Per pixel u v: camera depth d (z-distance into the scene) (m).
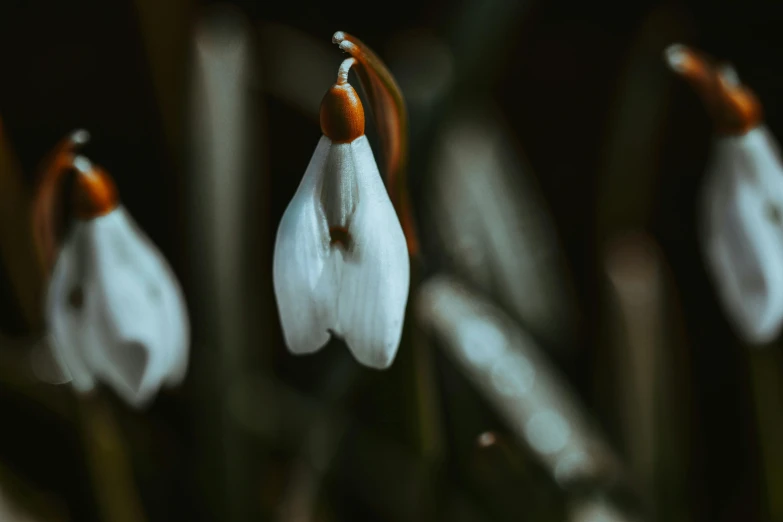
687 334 0.45
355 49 0.22
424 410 0.27
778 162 0.26
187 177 0.34
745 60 0.43
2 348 0.35
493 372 0.32
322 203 0.22
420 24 0.47
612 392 0.36
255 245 0.44
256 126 0.44
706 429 0.44
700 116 0.44
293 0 0.47
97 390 0.29
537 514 0.30
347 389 0.33
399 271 0.22
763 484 0.33
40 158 0.47
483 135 0.40
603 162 0.43
